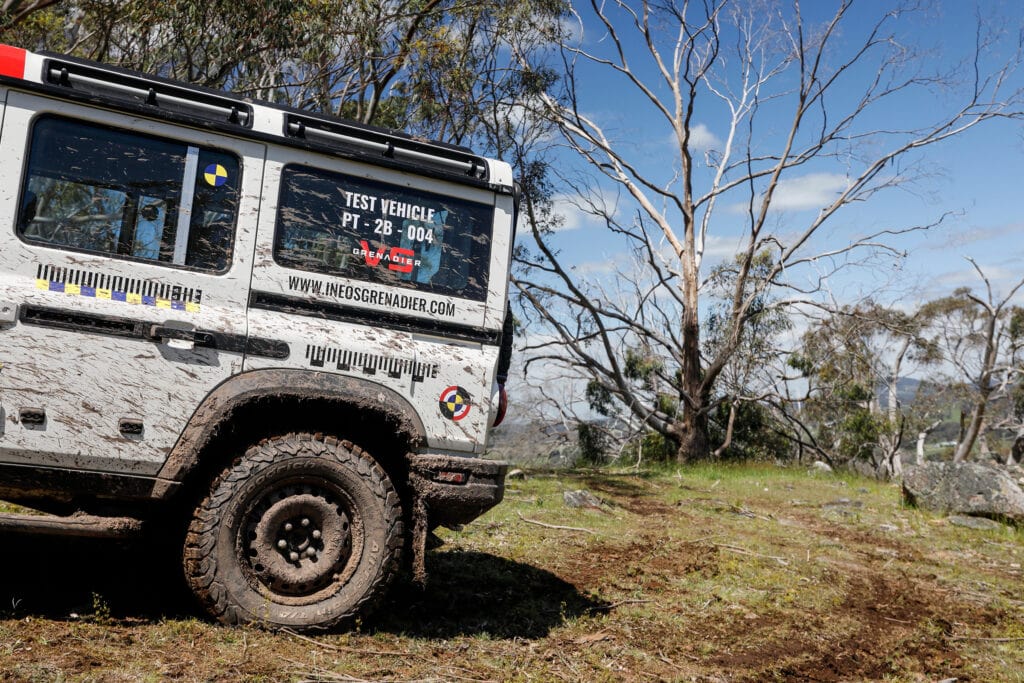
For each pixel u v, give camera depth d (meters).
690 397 26.09
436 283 4.87
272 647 4.19
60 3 13.73
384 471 4.66
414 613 5.25
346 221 4.69
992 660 5.60
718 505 12.88
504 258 5.02
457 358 4.84
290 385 4.42
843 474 22.28
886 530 11.47
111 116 4.27
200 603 4.34
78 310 4.14
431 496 4.71
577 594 6.34
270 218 4.53
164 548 5.17
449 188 4.93
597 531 9.13
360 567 4.55
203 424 4.27
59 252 4.14
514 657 4.66
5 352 4.04
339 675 3.95
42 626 4.07
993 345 31.66
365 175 4.75
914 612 6.89
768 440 29.97
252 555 4.40
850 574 8.18
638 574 7.27
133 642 4.02
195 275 4.37
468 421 4.83
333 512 4.52
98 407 4.17
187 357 4.30
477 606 5.64
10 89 4.11
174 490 4.25
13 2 13.08
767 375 28.25
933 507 13.05
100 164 4.25
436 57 15.54
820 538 10.30
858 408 31.61
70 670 3.57
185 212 4.38
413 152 4.87
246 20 13.75
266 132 4.54
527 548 7.76
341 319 4.64
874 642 5.87
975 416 32.38
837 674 5.10
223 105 4.50
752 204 25.31
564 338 25.73
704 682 4.67
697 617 6.08
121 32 14.48
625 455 28.17
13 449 4.05
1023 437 29.12
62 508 4.48
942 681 5.03
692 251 26.84
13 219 4.08
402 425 4.64
